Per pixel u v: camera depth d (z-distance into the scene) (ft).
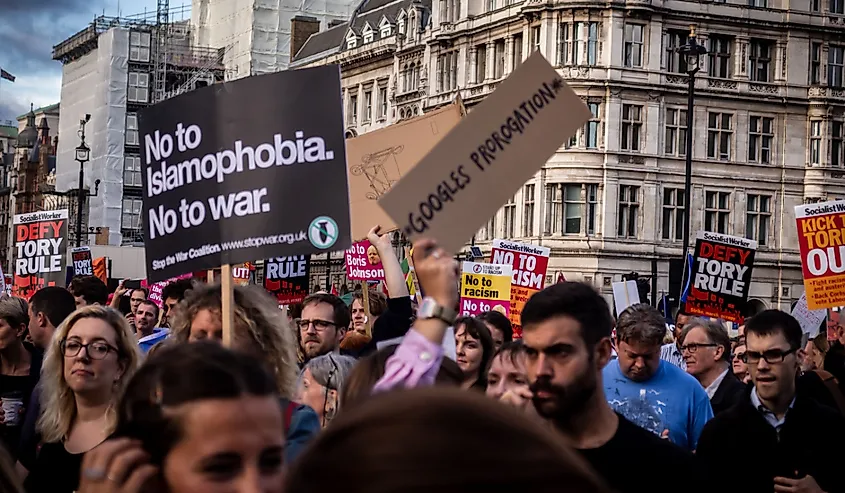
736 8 217.56
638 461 18.69
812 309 52.39
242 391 11.68
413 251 16.17
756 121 221.05
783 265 221.46
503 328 39.65
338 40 297.33
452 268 16.03
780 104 220.84
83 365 23.32
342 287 257.96
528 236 218.38
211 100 23.47
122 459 11.73
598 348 18.94
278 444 11.88
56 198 362.33
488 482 5.82
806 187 222.28
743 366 40.91
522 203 219.20
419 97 250.78
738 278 66.69
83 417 23.70
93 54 336.70
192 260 23.56
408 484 5.82
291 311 54.34
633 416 30.25
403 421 6.06
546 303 18.58
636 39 214.07
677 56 217.15
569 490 5.86
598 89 212.84
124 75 322.55
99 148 324.60
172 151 23.73
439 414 6.07
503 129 18.08
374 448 5.96
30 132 457.68
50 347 23.84
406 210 17.25
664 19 214.90
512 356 22.45
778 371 25.44
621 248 213.66
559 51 214.48
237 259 23.15
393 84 264.31
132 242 321.52
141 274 219.20
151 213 24.04
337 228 22.80
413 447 5.93
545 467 5.89
